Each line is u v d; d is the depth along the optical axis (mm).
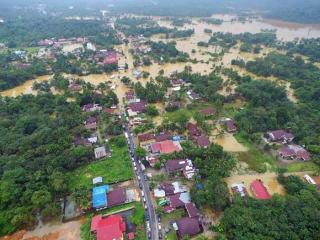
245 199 90250
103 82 188375
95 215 90250
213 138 127750
